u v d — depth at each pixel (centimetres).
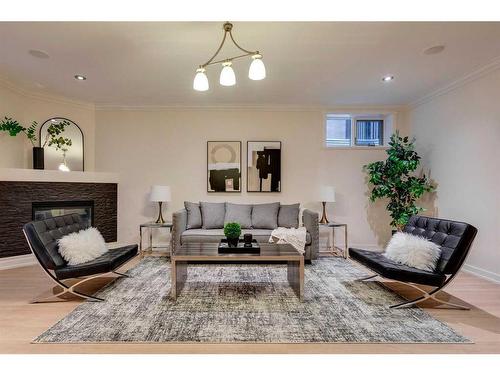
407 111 504
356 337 208
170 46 289
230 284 320
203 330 216
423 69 348
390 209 456
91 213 468
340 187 506
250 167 503
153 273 361
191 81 388
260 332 214
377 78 378
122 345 197
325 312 248
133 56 312
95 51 300
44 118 453
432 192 441
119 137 504
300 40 277
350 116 519
